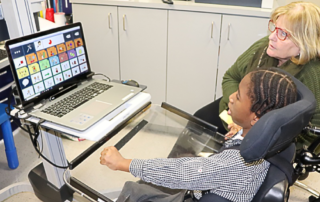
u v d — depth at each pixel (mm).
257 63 1431
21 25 1162
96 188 998
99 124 1039
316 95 1188
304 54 1184
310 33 1158
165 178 858
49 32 1133
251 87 796
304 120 715
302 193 1801
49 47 1139
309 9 1175
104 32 2400
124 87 1283
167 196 1051
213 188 860
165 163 875
